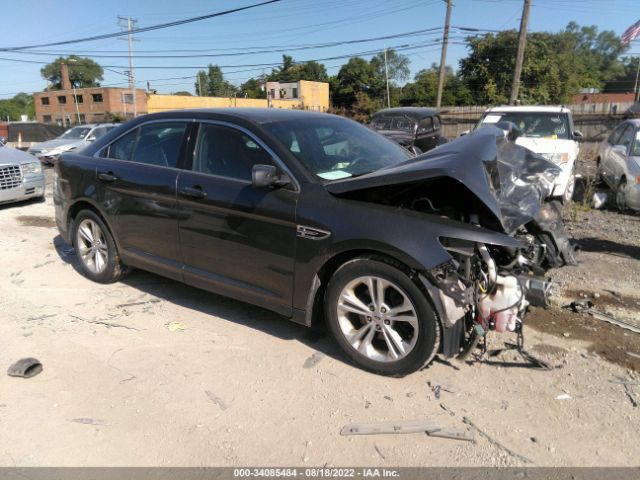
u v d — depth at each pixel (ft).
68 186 16.72
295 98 248.11
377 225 10.41
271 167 11.30
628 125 31.96
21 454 8.95
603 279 16.56
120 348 12.51
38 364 11.59
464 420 9.62
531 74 126.00
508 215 10.83
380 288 10.71
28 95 403.75
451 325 10.17
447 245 10.19
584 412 9.80
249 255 12.31
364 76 228.02
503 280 10.82
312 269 11.30
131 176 14.65
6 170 28.45
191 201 13.15
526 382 10.77
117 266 16.21
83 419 9.87
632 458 8.63
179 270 13.96
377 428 9.44
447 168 10.16
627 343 12.28
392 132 46.19
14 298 15.65
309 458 8.79
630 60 257.75
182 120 14.10
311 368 11.52
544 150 29.60
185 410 10.11
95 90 247.50
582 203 30.55
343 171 12.30
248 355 12.12
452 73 210.79
